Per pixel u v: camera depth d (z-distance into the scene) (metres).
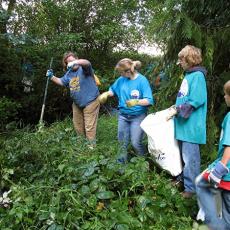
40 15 9.77
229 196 3.19
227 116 3.20
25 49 8.75
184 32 4.39
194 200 3.83
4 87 8.99
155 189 3.75
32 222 3.36
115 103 9.32
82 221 3.29
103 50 10.78
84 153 4.34
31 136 5.21
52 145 4.74
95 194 3.52
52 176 4.10
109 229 3.14
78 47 9.80
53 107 9.45
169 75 4.96
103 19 10.54
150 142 4.07
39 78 9.21
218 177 3.08
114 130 6.43
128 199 3.64
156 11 5.02
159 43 4.92
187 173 3.94
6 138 5.61
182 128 3.96
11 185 4.23
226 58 4.93
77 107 5.60
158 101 4.99
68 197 3.47
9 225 3.39
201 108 3.92
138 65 4.84
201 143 3.95
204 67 4.27
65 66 5.70
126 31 10.34
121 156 4.27
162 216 3.49
